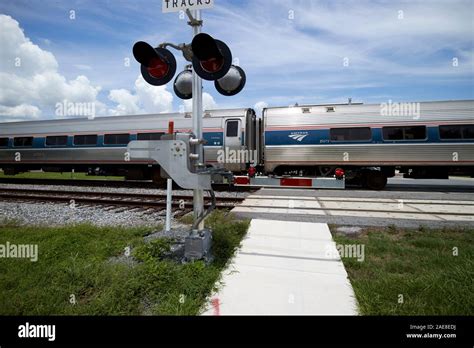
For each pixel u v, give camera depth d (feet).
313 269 10.05
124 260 11.11
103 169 43.55
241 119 35.78
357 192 31.40
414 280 8.71
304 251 11.82
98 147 41.39
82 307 7.46
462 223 16.49
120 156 40.37
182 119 37.73
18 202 24.85
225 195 28.89
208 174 9.72
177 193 30.63
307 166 36.19
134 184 40.81
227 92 11.52
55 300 7.91
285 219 17.72
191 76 11.37
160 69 10.11
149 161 39.14
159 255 11.19
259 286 8.75
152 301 8.04
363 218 17.78
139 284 8.41
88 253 11.69
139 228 15.28
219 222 16.12
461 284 8.43
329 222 16.83
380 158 33.09
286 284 8.89
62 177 62.08
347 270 10.09
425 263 10.28
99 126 41.65
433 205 23.06
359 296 7.95
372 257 11.27
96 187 37.63
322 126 34.42
